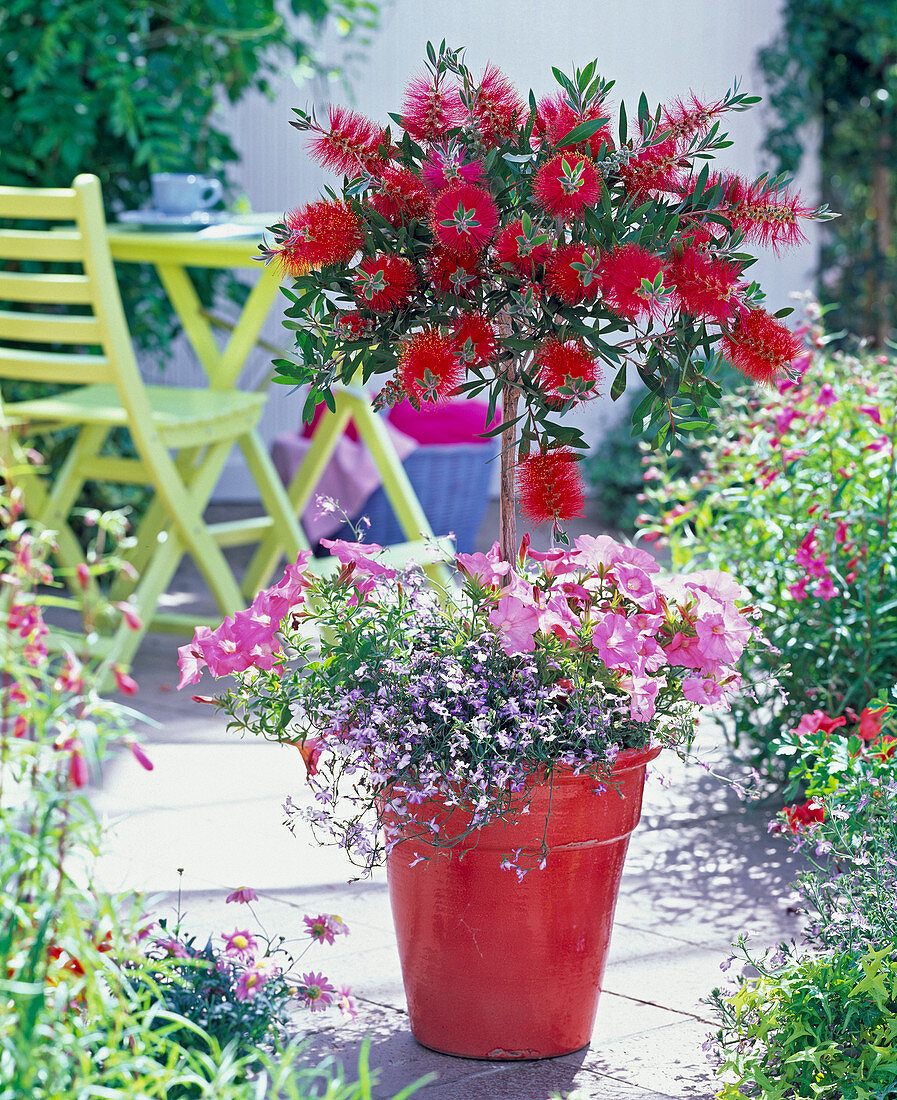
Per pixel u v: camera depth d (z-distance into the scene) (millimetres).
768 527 2566
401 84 6047
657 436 1568
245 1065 1340
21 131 4352
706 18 6621
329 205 1571
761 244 1562
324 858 2348
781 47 6875
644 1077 1608
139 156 4246
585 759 1539
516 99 1590
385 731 1545
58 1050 1102
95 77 4195
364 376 1616
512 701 1520
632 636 1518
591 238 1505
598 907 1641
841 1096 1456
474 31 6113
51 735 1366
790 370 1554
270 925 2049
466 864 1585
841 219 7613
